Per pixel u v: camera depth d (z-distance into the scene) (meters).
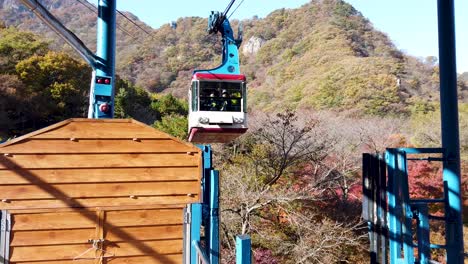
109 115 8.09
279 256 13.63
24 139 4.60
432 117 34.31
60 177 4.68
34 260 4.56
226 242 13.39
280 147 17.08
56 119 31.20
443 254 16.02
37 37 39.94
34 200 4.59
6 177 4.53
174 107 38.19
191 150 5.05
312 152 16.89
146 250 4.86
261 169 16.64
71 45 7.27
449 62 5.68
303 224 13.68
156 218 4.91
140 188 4.88
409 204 5.21
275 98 47.19
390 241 5.34
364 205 6.40
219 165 17.38
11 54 33.72
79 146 4.75
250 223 13.84
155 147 4.95
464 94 44.91
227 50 11.60
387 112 39.06
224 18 10.83
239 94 10.77
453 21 5.75
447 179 5.51
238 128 10.62
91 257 4.70
